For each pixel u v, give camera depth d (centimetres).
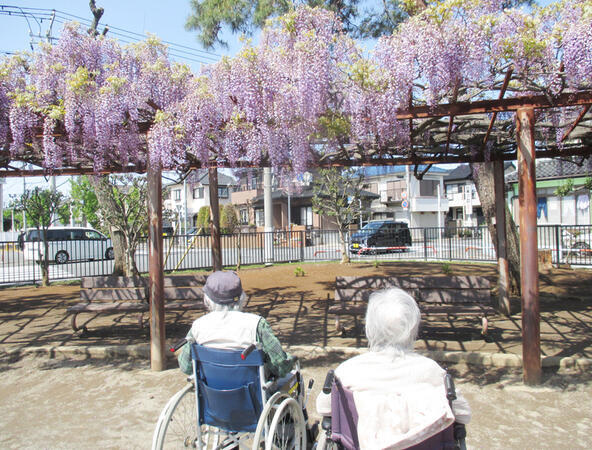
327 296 879
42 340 607
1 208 3181
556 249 1266
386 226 2144
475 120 521
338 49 464
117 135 498
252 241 1548
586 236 1383
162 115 480
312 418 377
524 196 432
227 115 489
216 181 820
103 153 543
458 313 546
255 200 3394
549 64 393
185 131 483
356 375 183
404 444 167
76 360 543
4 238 2775
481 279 577
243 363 255
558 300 809
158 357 496
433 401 173
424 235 1577
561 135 529
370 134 473
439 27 404
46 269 1152
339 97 462
